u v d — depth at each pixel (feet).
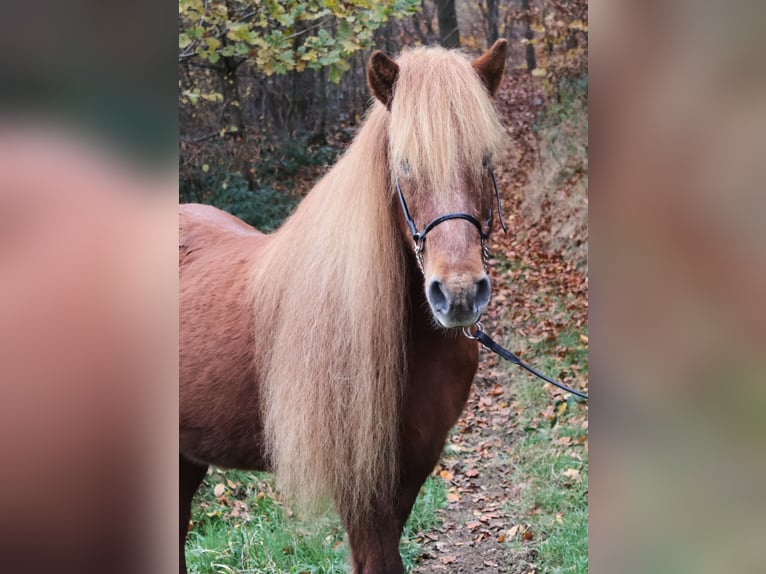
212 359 8.56
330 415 7.24
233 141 24.77
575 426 15.40
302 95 28.09
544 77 27.30
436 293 6.46
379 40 30.35
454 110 6.64
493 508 13.29
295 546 11.59
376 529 7.51
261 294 8.17
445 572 11.51
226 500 13.16
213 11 16.26
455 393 7.82
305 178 25.80
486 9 34.06
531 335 19.63
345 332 7.16
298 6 15.80
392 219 7.18
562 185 24.45
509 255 23.76
